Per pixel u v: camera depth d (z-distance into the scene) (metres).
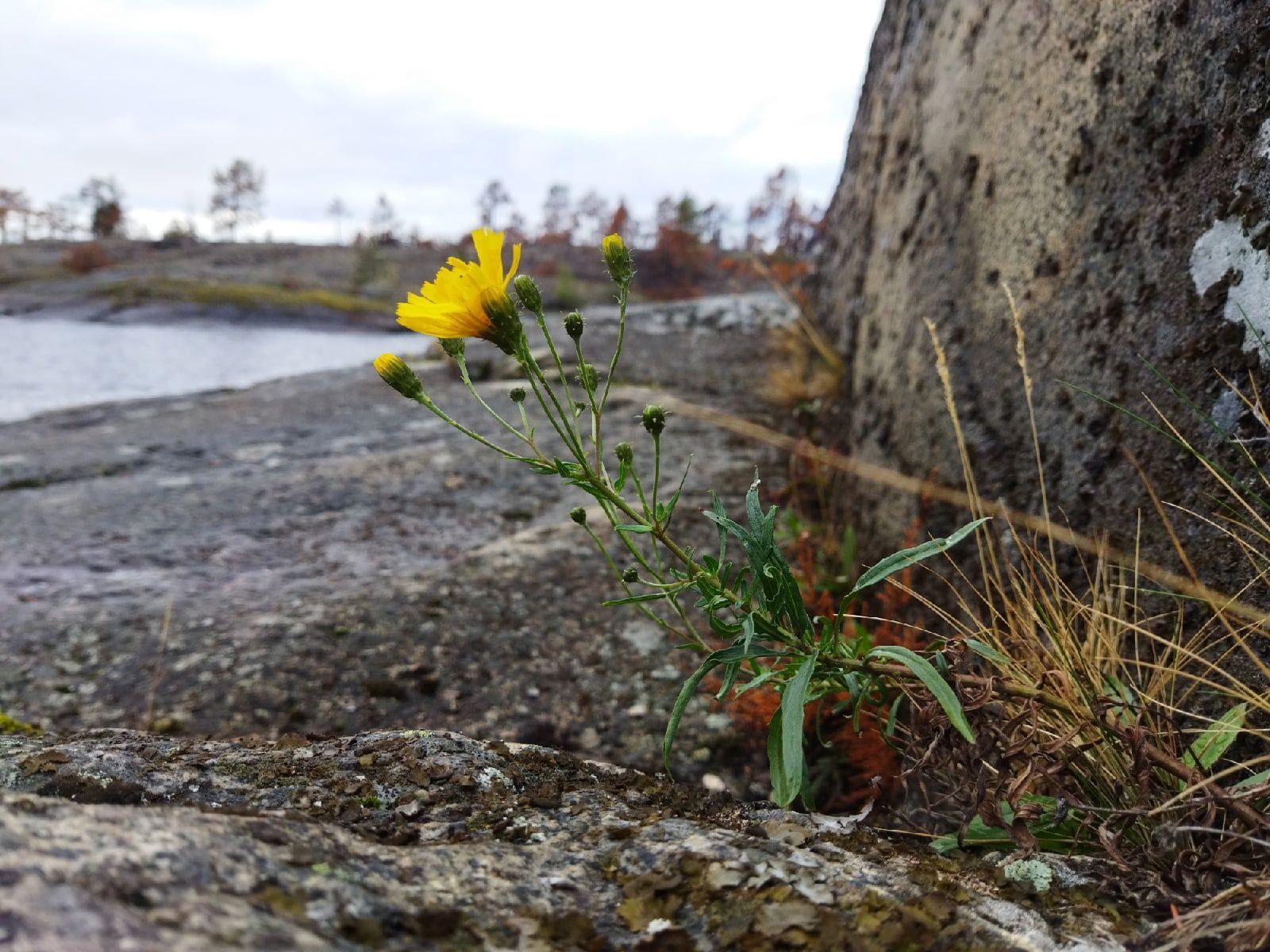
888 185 0.73
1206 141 0.28
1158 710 0.22
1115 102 0.33
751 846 0.18
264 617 0.49
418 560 0.60
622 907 0.16
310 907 0.13
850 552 0.49
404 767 0.21
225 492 0.77
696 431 0.85
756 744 0.38
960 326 0.44
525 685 0.43
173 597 0.53
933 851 0.20
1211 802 0.18
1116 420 0.30
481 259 0.20
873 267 0.72
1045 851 0.21
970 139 0.50
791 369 0.98
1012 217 0.41
